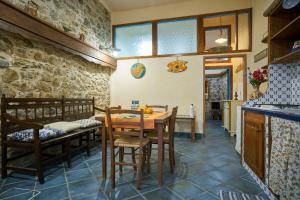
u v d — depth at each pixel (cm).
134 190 187
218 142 389
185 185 197
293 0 186
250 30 401
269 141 167
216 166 251
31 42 255
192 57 437
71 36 307
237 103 452
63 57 318
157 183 202
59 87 308
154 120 197
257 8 366
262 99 238
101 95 446
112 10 486
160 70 457
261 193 179
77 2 360
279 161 144
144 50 475
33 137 202
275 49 233
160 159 197
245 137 237
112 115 233
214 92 907
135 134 194
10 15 204
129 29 486
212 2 422
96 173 228
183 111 442
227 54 416
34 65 260
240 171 233
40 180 198
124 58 481
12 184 198
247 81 403
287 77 234
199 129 433
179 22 449
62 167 246
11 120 206
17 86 235
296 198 123
